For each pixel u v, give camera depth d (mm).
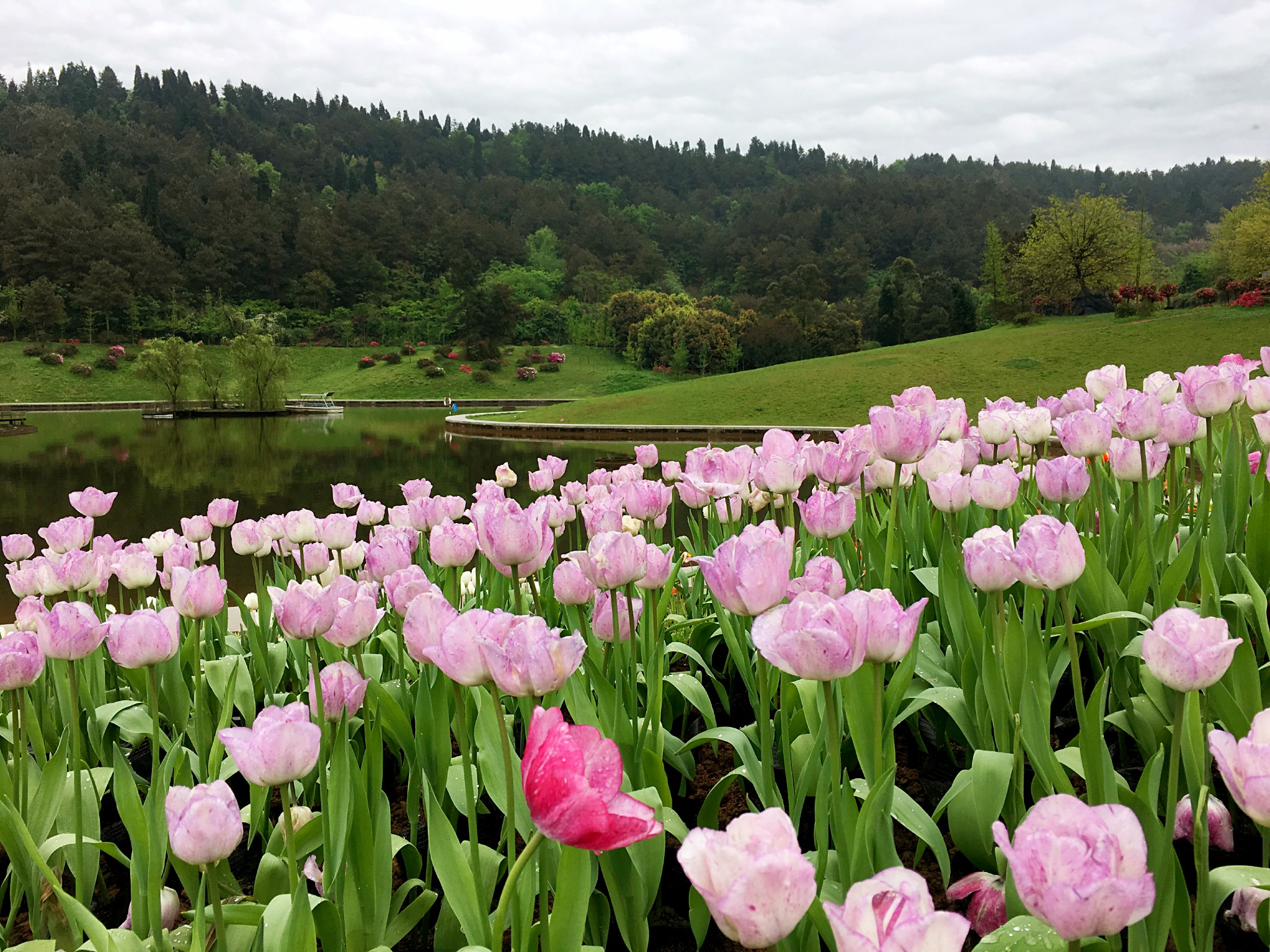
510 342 99125
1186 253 143125
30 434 37906
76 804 1901
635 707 1913
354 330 99062
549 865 1616
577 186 174875
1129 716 1990
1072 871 793
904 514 2834
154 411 57594
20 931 2012
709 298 121500
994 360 41656
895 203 153125
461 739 1519
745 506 4027
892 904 771
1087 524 2793
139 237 90625
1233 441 2752
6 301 80312
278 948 1402
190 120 147125
